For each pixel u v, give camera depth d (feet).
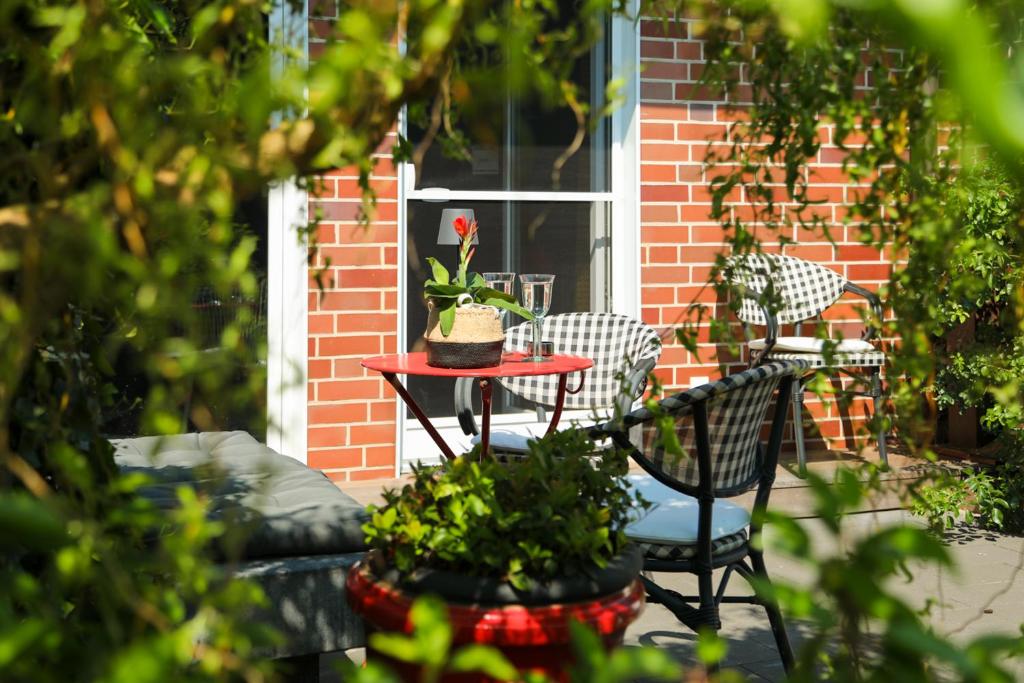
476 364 16.69
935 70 4.41
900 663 2.34
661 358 25.38
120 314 4.25
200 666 2.97
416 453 25.12
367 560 8.55
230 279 3.01
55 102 3.39
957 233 5.32
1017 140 1.34
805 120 4.63
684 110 25.64
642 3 4.11
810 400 26.18
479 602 7.63
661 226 25.64
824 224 5.38
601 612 7.66
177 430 3.11
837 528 2.29
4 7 3.27
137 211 3.02
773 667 14.53
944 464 24.17
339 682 13.91
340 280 22.99
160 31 4.55
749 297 5.70
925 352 5.43
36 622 2.38
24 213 3.09
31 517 2.07
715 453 11.69
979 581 18.17
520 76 2.92
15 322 2.97
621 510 8.77
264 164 3.12
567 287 26.20
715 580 18.31
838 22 4.09
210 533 3.24
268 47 3.61
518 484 8.27
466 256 17.21
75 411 5.50
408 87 3.16
